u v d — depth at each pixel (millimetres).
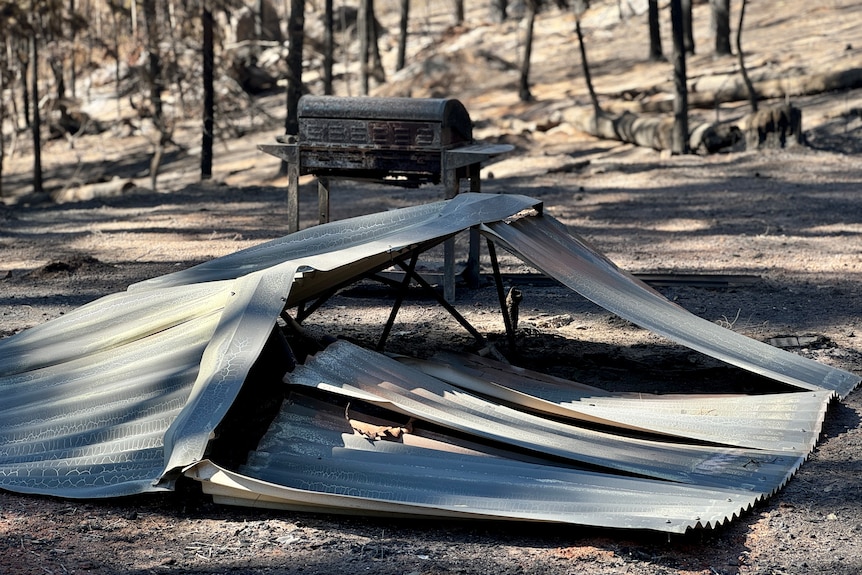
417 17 53625
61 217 16516
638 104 24812
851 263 11031
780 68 26016
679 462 5289
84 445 5184
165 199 18438
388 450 5109
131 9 32938
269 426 5250
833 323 8484
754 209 14836
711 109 24297
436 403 5418
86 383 5703
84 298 9914
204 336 5586
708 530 4605
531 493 4699
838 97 23031
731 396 6305
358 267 6391
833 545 4480
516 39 38750
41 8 28234
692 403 6191
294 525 4652
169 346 5676
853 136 20312
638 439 5641
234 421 5355
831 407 6371
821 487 5148
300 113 9586
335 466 4965
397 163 9375
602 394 6328
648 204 15617
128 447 5062
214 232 14281
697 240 12688
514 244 6543
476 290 10031
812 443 5617
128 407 5312
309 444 5141
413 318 8789
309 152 9648
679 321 6590
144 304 6273
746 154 19609
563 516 4465
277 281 5613
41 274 11117
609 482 4883
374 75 37531
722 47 29312
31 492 4918
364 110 9367
